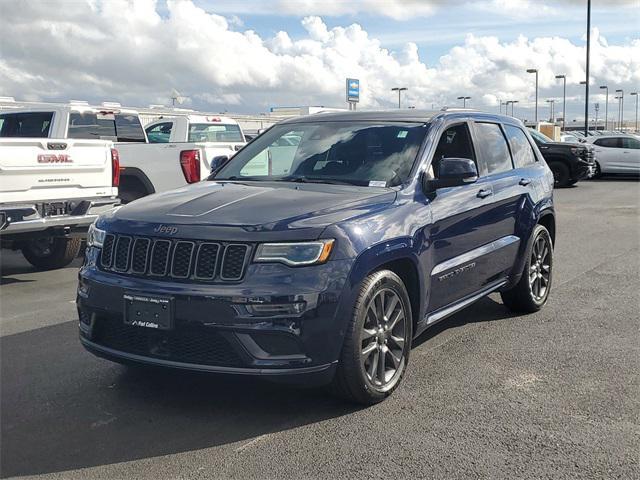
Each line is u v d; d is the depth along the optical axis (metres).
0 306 6.87
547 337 5.69
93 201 8.32
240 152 5.70
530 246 6.21
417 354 5.25
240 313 3.70
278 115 27.12
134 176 10.81
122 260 4.09
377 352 4.21
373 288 4.05
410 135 5.09
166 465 3.50
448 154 5.29
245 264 3.77
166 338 3.90
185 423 4.01
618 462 3.49
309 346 3.77
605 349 5.36
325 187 4.64
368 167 4.91
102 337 4.21
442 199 4.87
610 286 7.62
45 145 7.72
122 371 4.88
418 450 3.63
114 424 4.00
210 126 13.52
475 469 3.42
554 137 40.75
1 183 7.32
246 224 3.88
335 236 3.88
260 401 4.32
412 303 4.61
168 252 3.90
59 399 4.38
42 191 7.75
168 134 13.08
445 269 4.85
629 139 24.86
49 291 7.61
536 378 4.72
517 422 3.99
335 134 5.36
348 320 3.90
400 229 4.32
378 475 3.37
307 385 3.87
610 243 10.74
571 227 12.63
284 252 3.78
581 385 4.59
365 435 3.82
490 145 5.93
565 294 7.26
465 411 4.15
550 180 6.81
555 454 3.58
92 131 10.83
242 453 3.62
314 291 3.76
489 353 5.27
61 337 5.75
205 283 3.79
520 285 6.25
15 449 3.69
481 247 5.42
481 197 5.36
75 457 3.60
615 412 4.13
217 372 3.78
